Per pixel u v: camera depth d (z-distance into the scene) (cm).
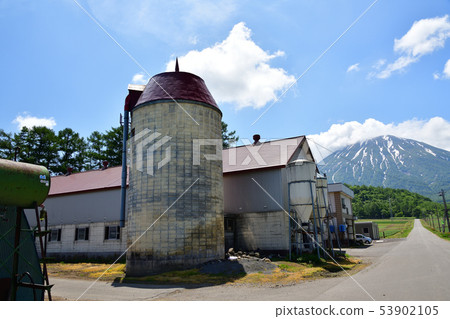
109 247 2667
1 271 870
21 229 900
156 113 1883
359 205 19638
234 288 1316
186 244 1725
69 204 3002
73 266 2383
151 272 1698
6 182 845
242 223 2422
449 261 1858
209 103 1983
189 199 1786
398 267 1730
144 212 1788
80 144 5462
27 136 4875
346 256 2302
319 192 2456
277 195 2336
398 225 11050
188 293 1243
